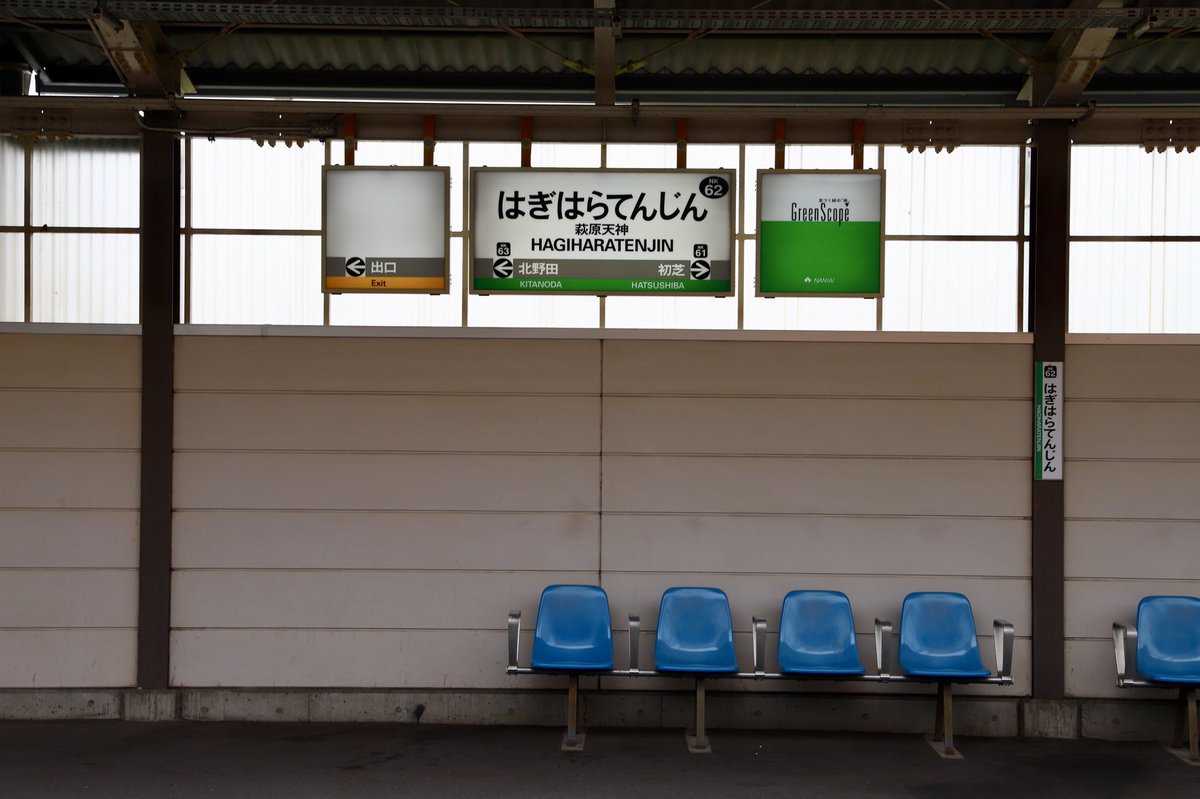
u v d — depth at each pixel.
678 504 6.50
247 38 6.46
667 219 6.48
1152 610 6.11
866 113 6.31
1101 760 5.82
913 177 6.55
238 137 6.49
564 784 5.30
